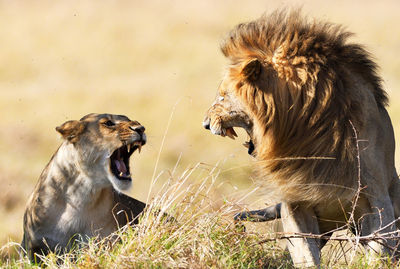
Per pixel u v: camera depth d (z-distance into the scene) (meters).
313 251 9.53
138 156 25.86
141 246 9.08
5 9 74.81
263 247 9.67
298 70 9.19
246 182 17.83
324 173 9.23
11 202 20.11
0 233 15.77
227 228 9.57
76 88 42.75
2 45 59.22
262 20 9.73
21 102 38.69
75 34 64.56
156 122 32.69
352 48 9.63
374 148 9.35
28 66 52.19
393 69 45.34
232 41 9.76
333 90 9.16
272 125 9.22
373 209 9.35
